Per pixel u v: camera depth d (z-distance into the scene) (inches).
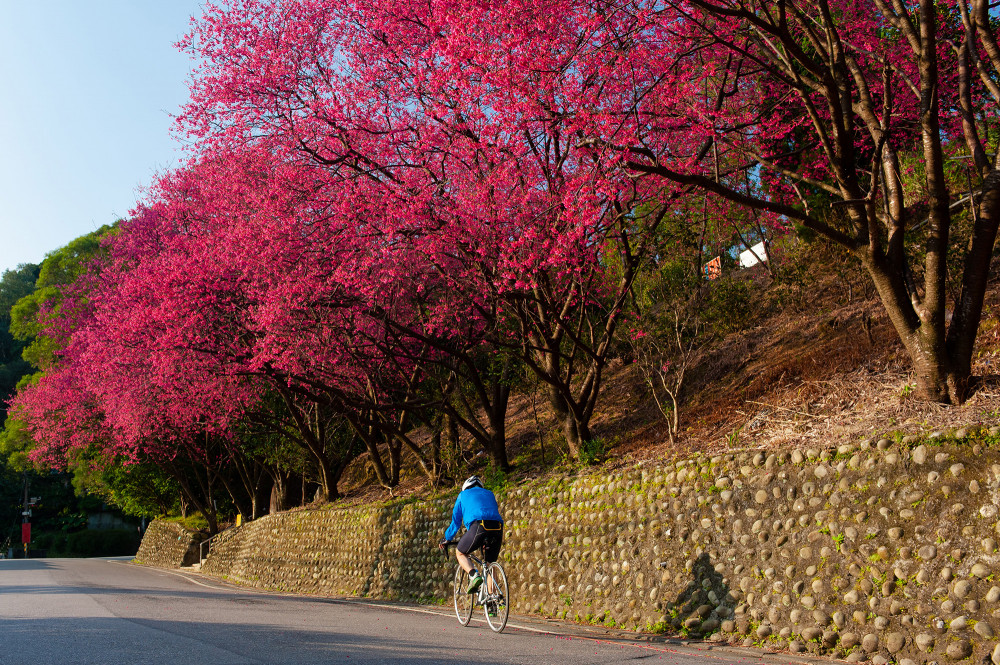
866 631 261.0
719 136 439.5
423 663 221.3
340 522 774.5
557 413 568.4
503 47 402.9
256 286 633.0
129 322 710.5
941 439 271.4
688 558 353.1
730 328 561.9
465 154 480.4
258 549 989.8
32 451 1235.9
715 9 329.7
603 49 425.7
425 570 591.5
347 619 378.9
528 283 478.6
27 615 352.5
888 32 481.7
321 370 671.8
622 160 369.4
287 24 571.8
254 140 602.5
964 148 499.2
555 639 309.7
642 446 505.0
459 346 660.1
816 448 316.5
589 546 424.2
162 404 887.7
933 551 255.4
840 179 359.3
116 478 1445.6
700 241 524.4
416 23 499.8
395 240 522.6
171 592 596.4
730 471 350.0
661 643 306.2
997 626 228.2
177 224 867.4
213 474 1384.1
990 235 330.6
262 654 234.4
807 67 341.1
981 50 452.4
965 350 330.6
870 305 528.4
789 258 620.7
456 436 778.2
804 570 294.7
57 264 1411.2
